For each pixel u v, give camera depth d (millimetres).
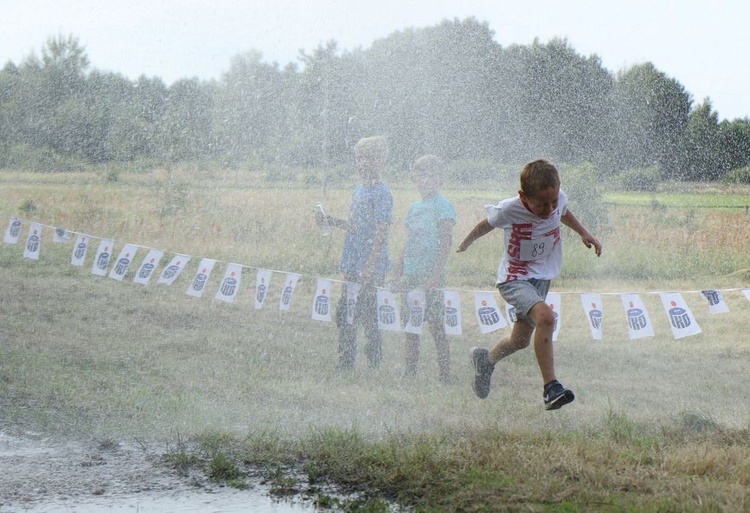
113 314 10391
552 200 5527
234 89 21500
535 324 5520
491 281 13016
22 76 23797
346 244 8297
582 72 23703
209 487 5004
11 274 12602
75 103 23219
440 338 7871
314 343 9289
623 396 7309
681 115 27766
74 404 6629
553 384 5355
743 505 4371
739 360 8961
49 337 9039
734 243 16359
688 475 4930
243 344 9078
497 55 21328
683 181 27625
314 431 5816
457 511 4469
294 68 21125
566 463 5035
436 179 8086
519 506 4438
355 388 7406
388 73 20672
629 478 4824
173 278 8898
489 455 5160
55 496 4852
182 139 21938
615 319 11109
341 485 4984
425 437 5555
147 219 17078
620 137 25922
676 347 9594
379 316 7855
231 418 6336
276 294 11969
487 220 5805
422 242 7980
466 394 7254
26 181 22141
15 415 6316
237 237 15516
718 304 7352
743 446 5523
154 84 22594
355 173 20938
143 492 4922
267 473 5191
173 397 6848
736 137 28984
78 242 9508
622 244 15773
